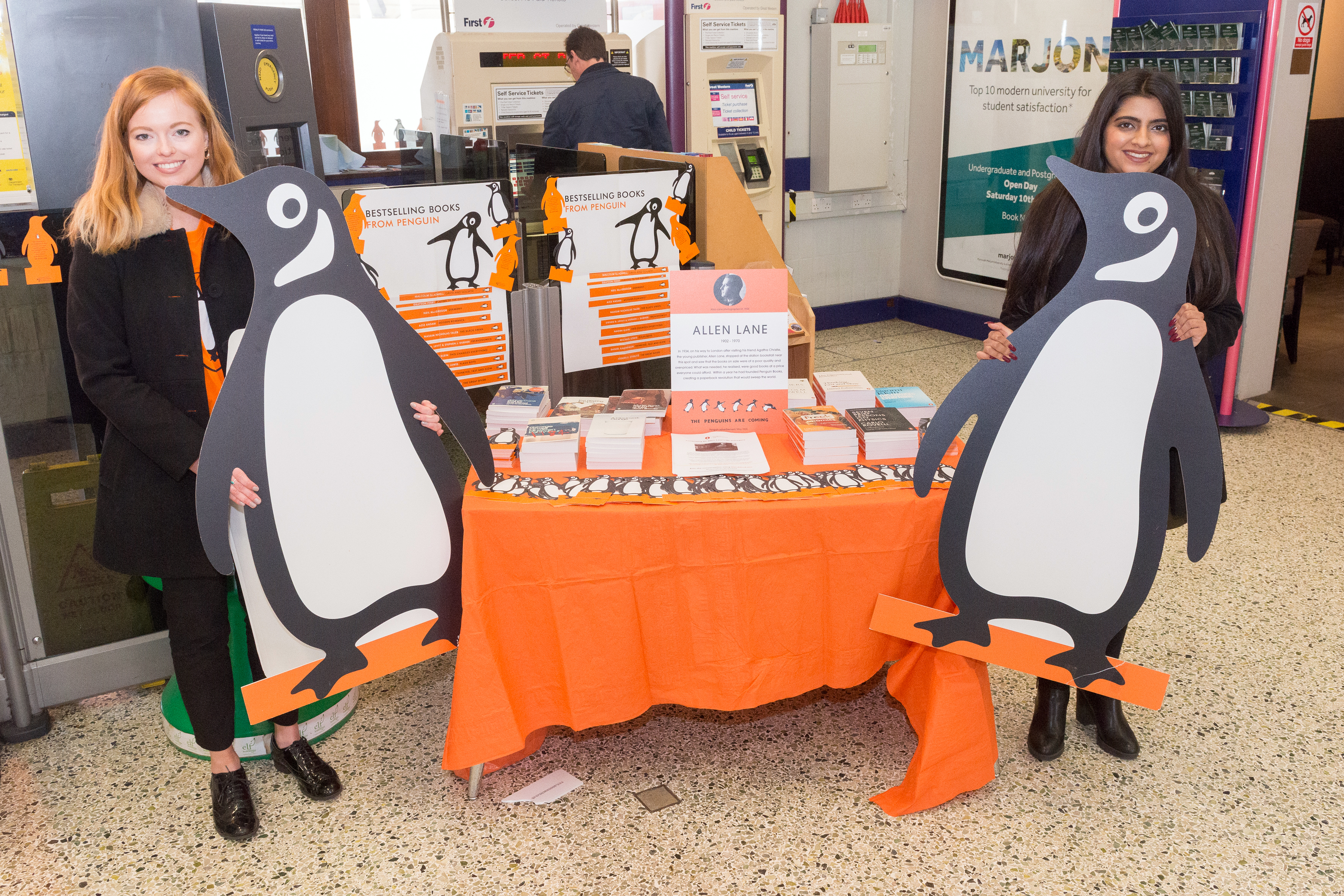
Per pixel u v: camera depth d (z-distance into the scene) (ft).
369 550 6.86
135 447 6.51
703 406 7.84
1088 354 6.42
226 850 7.09
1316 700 8.74
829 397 8.11
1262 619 10.10
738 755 8.07
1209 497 6.76
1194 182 7.00
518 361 9.62
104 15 7.80
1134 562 6.78
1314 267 26.30
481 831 7.23
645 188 9.79
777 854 6.95
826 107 19.62
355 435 6.62
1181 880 6.68
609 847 7.04
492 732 7.08
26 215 7.78
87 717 8.76
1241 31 14.17
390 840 7.16
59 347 8.02
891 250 22.27
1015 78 18.52
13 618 8.15
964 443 7.78
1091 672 7.06
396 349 6.66
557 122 16.40
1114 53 15.93
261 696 6.73
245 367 6.10
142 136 6.04
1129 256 6.27
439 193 8.85
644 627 7.05
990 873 6.75
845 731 8.38
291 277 6.16
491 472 7.11
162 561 6.57
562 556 6.80
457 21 17.26
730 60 18.34
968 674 7.18
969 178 20.07
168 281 6.30
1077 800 7.48
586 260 9.67
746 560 6.82
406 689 9.14
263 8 10.63
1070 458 6.60
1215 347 6.99
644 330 10.19
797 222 20.79
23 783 7.86
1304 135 15.24
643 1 18.33
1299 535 11.91
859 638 7.19
